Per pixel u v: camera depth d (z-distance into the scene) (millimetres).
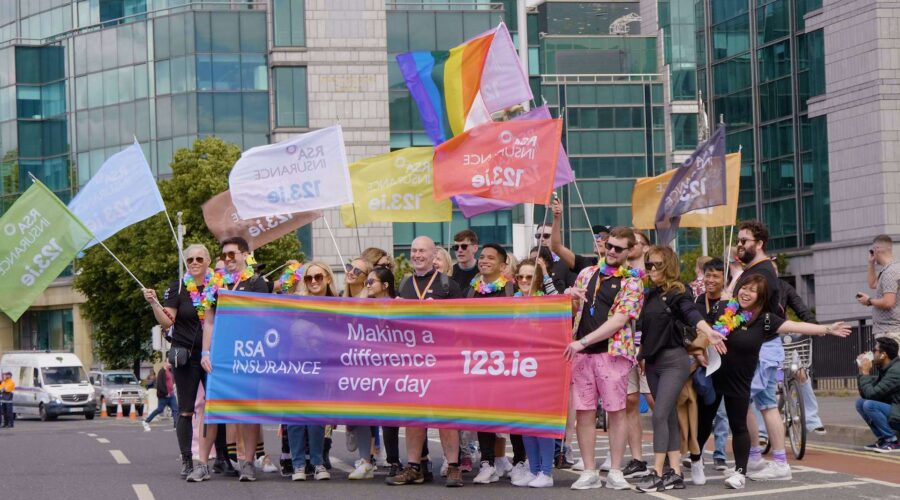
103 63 75000
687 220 17516
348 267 14281
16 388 54219
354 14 69500
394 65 69875
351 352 13086
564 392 12414
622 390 12078
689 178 16078
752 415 13305
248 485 12859
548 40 90000
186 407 13445
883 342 16031
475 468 14750
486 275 13172
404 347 12930
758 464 13344
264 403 13195
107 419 52875
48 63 78812
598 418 22703
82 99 76062
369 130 69312
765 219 66750
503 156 13711
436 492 12094
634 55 89938
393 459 13078
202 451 13625
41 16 80000
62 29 78688
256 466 14773
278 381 13195
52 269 14547
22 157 78688
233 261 13680
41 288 14523
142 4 74375
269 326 13242
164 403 38500
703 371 12359
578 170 86938
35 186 14570
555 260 15195
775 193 65812
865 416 16203
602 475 13531
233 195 15219
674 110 86938
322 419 13125
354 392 13047
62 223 14555
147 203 14789
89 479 13555
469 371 12711
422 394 12828
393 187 17172
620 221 86938
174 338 13492
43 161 79062
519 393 12516
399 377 12922
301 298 13227
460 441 13961
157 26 72188
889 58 55500
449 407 12727
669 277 12031
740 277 12820
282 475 13969
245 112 70438
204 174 54750
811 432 18547
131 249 56531
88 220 14844
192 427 13492
